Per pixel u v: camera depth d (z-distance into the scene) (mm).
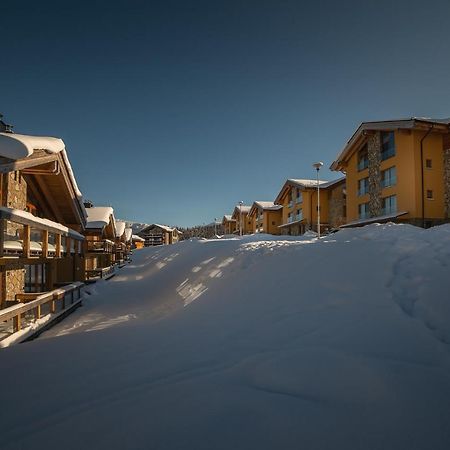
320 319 3775
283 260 6492
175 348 3445
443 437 1853
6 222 8266
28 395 2451
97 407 2221
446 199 21000
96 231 16031
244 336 3668
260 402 2211
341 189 34281
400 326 3328
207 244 15664
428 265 4531
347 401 2201
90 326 5879
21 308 4754
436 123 20328
